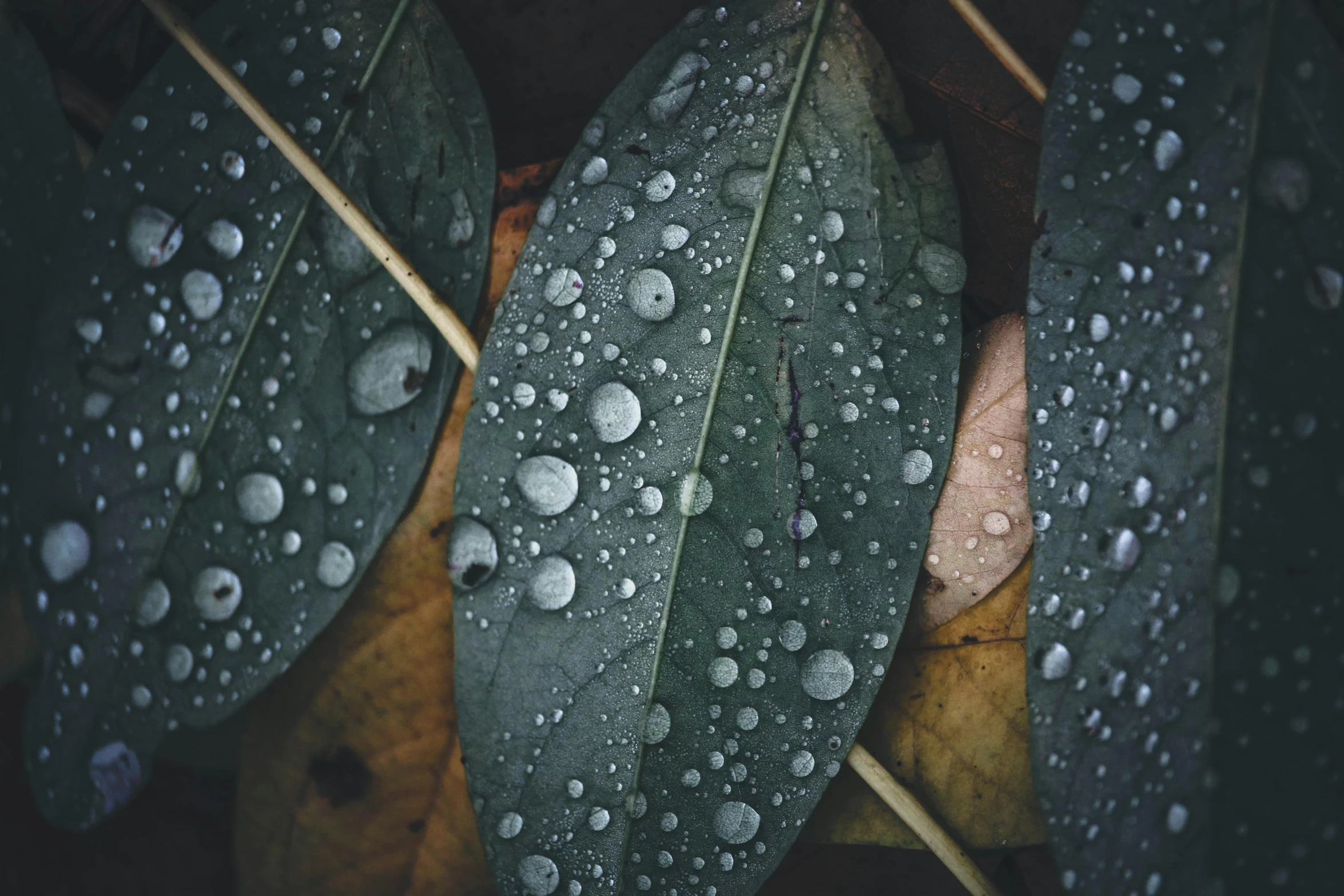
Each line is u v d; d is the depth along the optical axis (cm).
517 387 14
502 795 14
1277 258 14
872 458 14
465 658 14
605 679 14
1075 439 14
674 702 14
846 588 14
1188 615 14
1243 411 14
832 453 14
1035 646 14
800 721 14
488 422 14
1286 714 14
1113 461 14
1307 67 14
